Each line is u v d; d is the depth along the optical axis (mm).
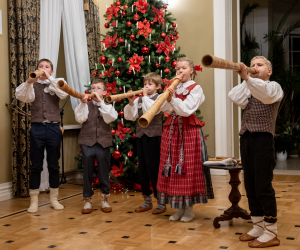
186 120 2816
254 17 8711
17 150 3881
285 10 8977
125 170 4059
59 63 5055
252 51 8258
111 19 4496
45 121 3303
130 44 4312
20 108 3840
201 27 5289
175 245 2307
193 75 2982
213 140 5234
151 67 4344
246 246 2268
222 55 5141
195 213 3115
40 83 3305
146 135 3184
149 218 2996
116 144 4137
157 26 4418
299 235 2459
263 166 2217
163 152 2920
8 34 3883
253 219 2391
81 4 4867
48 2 4230
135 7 4359
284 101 7840
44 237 2512
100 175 3252
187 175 2764
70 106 5238
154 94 3242
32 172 3293
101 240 2428
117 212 3223
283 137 6953
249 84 2045
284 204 3354
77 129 5316
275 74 7887
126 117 3242
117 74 4188
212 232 2574
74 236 2525
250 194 2363
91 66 4980
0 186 3768
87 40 4965
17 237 2518
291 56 9016
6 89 3861
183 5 5387
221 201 3529
